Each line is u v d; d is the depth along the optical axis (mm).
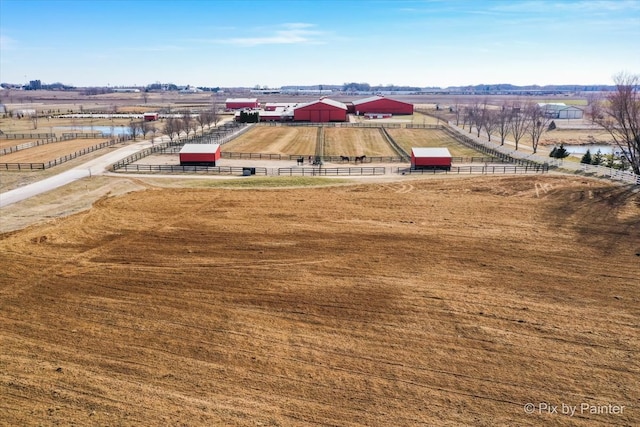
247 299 22953
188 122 85188
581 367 17719
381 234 31469
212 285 24391
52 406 15703
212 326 20609
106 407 15688
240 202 38938
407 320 21047
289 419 15195
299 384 16875
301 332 20156
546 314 21391
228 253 28469
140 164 54750
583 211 35125
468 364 17969
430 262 27016
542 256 27609
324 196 40781
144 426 14844
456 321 20906
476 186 43031
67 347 19031
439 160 51125
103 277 25219
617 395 16250
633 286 23859
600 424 14961
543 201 37938
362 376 17312
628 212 34469
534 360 18156
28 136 84000
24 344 19234
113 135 85938
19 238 30531
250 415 15359
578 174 45594
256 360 18250
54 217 34812
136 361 18172
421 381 17031
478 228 32375
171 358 18359
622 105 49812
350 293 23516
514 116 93688
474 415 15391
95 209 36844
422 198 39750
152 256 27969
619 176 42438
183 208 37281
